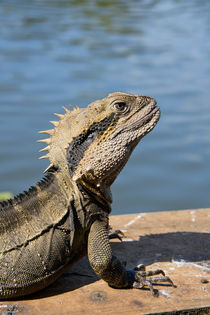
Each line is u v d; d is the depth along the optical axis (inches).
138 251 37.7
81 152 34.9
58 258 34.7
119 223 40.6
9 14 341.7
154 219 41.1
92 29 293.0
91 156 34.7
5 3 390.9
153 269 36.2
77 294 34.7
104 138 34.8
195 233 39.4
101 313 33.7
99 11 357.7
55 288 35.1
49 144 35.6
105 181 35.1
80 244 35.3
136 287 34.9
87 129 34.9
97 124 34.9
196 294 34.5
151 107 35.4
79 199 35.0
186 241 38.5
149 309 33.8
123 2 412.8
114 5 391.9
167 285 35.1
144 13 364.2
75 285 35.3
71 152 34.9
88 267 36.6
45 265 34.5
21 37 267.7
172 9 392.8
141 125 35.2
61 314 33.7
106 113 34.9
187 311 33.8
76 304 34.2
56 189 35.1
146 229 39.9
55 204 34.9
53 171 35.3
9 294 34.3
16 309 33.9
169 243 38.4
